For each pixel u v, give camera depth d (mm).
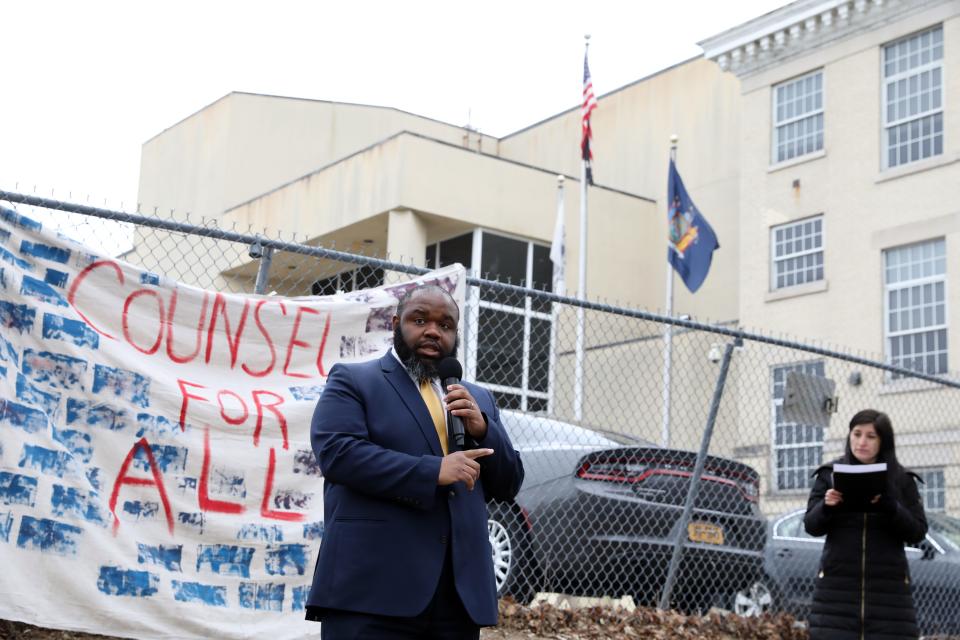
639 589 8367
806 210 24156
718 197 27922
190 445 5902
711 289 27484
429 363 4176
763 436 17141
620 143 30750
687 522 8094
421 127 34125
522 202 25672
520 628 7402
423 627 3887
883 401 21062
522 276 25656
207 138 33719
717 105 28469
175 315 6062
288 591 6035
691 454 8422
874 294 22688
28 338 5559
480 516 4051
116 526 5594
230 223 28969
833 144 23953
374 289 6805
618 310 7852
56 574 5359
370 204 24828
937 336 21672
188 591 5738
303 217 26703
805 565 10844
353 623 3822
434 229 25594
